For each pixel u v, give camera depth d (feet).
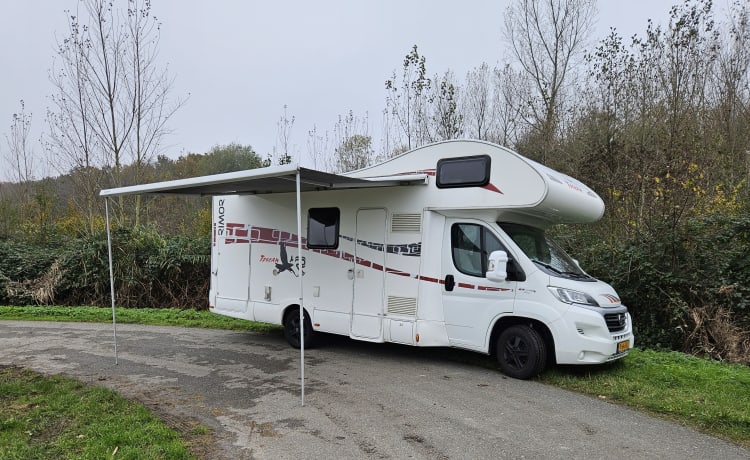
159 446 13.15
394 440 14.06
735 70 46.75
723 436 14.48
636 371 20.48
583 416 15.96
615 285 29.58
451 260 21.67
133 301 43.62
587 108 48.34
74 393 17.78
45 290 43.57
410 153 22.84
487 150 20.98
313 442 13.89
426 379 20.07
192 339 28.53
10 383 19.01
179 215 57.67
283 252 26.11
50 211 55.62
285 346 26.45
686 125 36.14
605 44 44.80
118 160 50.03
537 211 21.25
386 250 23.03
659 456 13.16
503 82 66.59
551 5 65.26
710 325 26.25
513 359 20.29
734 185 34.24
